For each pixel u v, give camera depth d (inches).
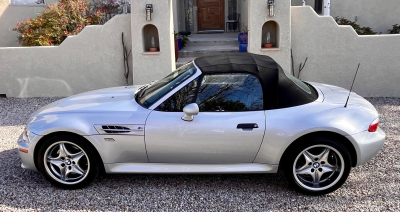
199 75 156.8
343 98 163.3
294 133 144.6
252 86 153.2
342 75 306.0
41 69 316.8
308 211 140.2
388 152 190.9
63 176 159.0
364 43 296.7
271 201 148.0
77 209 144.6
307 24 299.0
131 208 144.8
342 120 146.5
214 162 153.3
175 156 152.5
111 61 315.6
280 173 174.6
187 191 157.8
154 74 305.7
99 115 154.4
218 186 161.8
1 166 184.9
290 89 154.7
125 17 306.0
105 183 165.9
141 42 300.2
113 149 152.8
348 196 150.3
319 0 398.6
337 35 298.8
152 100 159.3
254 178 169.2
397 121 239.1
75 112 158.2
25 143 157.2
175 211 142.0
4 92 321.7
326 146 145.3
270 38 313.3
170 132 148.8
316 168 149.4
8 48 312.0
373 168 174.1
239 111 150.5
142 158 154.7
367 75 302.0
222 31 518.9
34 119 161.8
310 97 158.2
